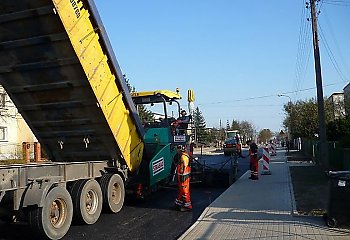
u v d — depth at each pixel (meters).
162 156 13.37
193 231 8.34
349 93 39.50
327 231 7.98
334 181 8.30
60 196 8.48
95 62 9.59
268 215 9.70
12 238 8.42
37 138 11.48
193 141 16.25
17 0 7.87
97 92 9.73
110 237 8.40
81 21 8.89
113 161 11.51
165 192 15.02
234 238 7.69
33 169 8.05
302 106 49.81
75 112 10.35
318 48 20.30
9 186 7.38
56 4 7.92
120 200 11.20
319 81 20.02
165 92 14.35
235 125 110.56
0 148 37.88
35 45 8.80
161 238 8.25
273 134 122.31
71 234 8.70
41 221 7.91
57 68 9.24
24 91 10.09
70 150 11.73
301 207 10.65
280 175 19.66
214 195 14.12
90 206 9.80
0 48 9.00
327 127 24.39
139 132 12.22
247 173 21.38
